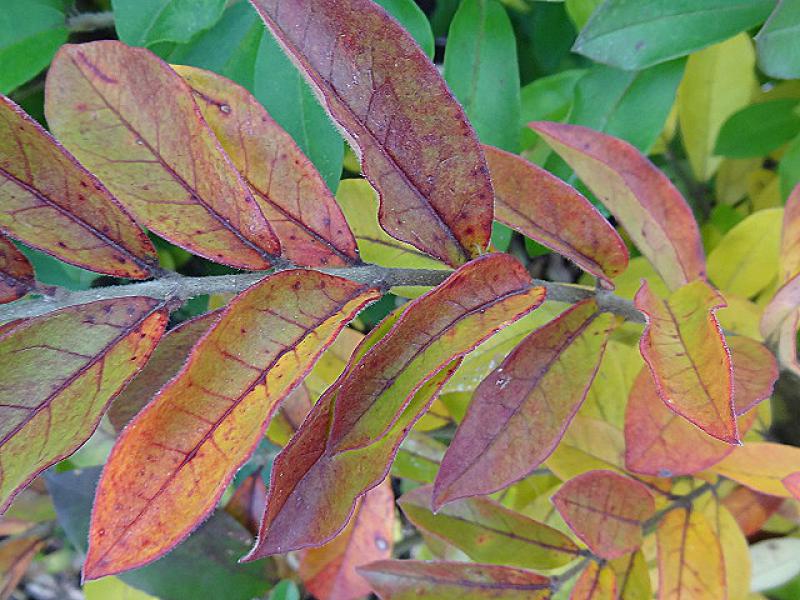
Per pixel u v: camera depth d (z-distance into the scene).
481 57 0.24
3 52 0.23
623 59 0.22
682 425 0.18
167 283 0.13
